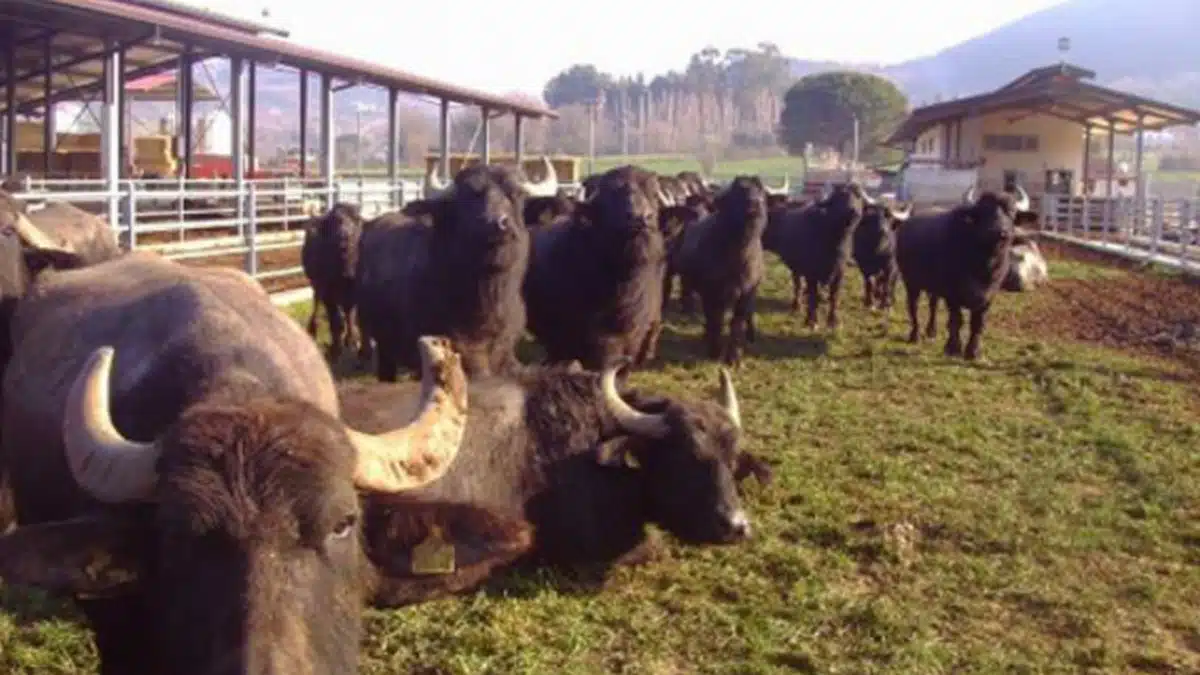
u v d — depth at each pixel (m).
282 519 3.77
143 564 4.04
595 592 8.03
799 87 112.56
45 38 28.25
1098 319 21.61
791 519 9.42
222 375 4.79
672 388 14.28
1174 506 9.98
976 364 16.59
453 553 4.57
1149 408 13.89
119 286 6.30
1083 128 53.84
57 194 16.12
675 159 114.62
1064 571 8.54
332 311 16.19
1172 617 7.81
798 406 13.41
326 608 3.89
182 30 22.98
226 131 55.66
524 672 6.77
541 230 13.95
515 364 11.74
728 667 6.96
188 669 3.80
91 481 4.02
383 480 4.25
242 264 23.31
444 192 12.14
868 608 7.66
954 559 8.67
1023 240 18.94
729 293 16.09
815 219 19.44
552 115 49.19
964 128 53.50
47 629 6.91
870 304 22.36
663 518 8.53
